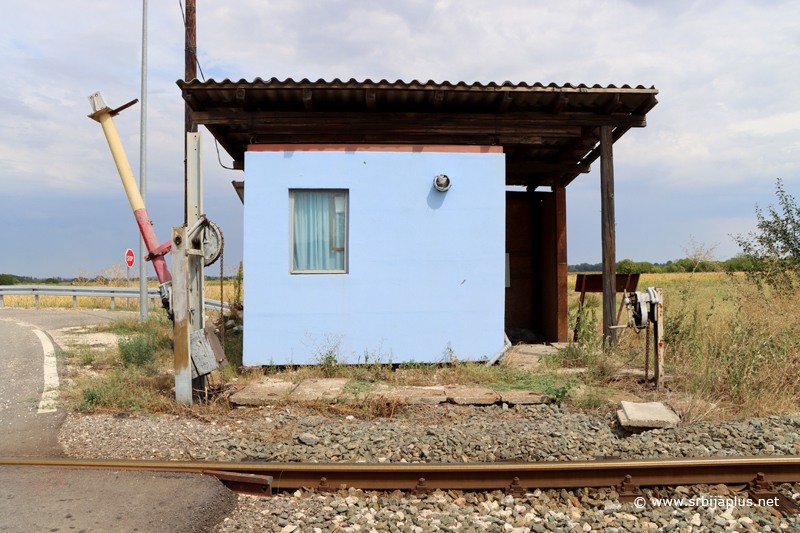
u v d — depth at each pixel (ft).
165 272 23.65
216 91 24.08
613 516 11.86
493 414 18.88
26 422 17.74
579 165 33.17
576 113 26.73
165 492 12.21
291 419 18.28
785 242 36.65
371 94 23.90
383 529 11.09
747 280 34.94
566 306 32.83
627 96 25.36
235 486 13.01
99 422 17.78
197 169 20.72
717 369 20.93
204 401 20.06
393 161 25.80
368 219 25.68
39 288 62.34
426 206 25.98
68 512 11.13
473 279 26.22
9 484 12.60
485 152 26.37
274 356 25.11
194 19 36.01
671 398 19.99
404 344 25.81
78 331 40.11
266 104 25.95
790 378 21.42
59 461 13.78
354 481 13.32
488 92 24.58
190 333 19.98
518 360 26.84
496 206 26.35
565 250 32.89
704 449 14.96
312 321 25.34
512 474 13.29
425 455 14.98
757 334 23.58
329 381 22.47
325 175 25.48
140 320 44.68
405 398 19.56
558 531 11.01
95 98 23.06
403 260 25.84
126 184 23.75
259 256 25.12
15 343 33.60
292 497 12.81
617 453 15.06
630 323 22.40
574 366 25.18
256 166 25.17
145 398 20.04
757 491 12.72
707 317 26.61
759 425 16.98
